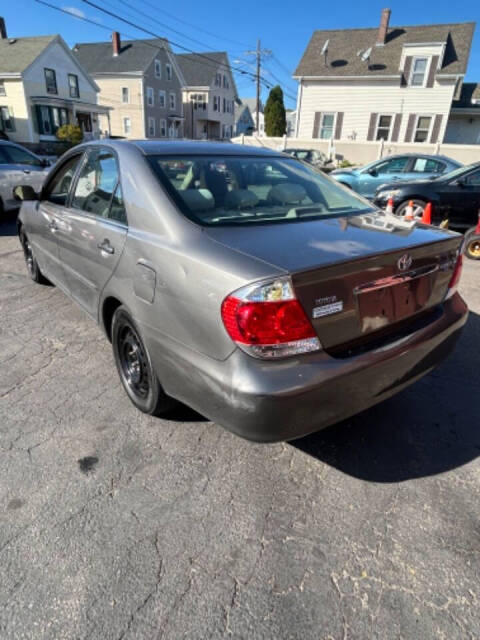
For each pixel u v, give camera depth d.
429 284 2.15
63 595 1.55
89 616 1.48
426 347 2.10
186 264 1.86
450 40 20.98
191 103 44.22
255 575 1.64
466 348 3.48
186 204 2.15
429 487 2.08
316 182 2.83
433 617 1.50
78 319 3.90
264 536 1.81
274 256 1.73
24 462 2.18
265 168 2.74
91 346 3.41
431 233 2.23
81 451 2.27
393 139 21.02
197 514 1.91
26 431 2.41
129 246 2.24
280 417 1.67
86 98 32.38
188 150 2.61
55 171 3.53
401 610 1.52
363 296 1.84
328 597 1.57
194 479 2.10
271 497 2.01
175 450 2.29
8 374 3.00
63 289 3.53
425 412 2.66
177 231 2.02
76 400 2.71
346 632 1.45
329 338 1.76
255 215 2.22
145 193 2.24
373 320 1.91
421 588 1.60
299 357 1.70
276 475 2.14
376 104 20.78
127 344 2.57
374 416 2.62
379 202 8.07
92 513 1.89
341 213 2.46
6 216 8.73
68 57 30.16
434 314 2.26
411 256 1.97
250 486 2.07
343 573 1.66
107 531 1.81
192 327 1.84
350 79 20.62
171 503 1.96
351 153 19.14
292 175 2.79
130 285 2.25
